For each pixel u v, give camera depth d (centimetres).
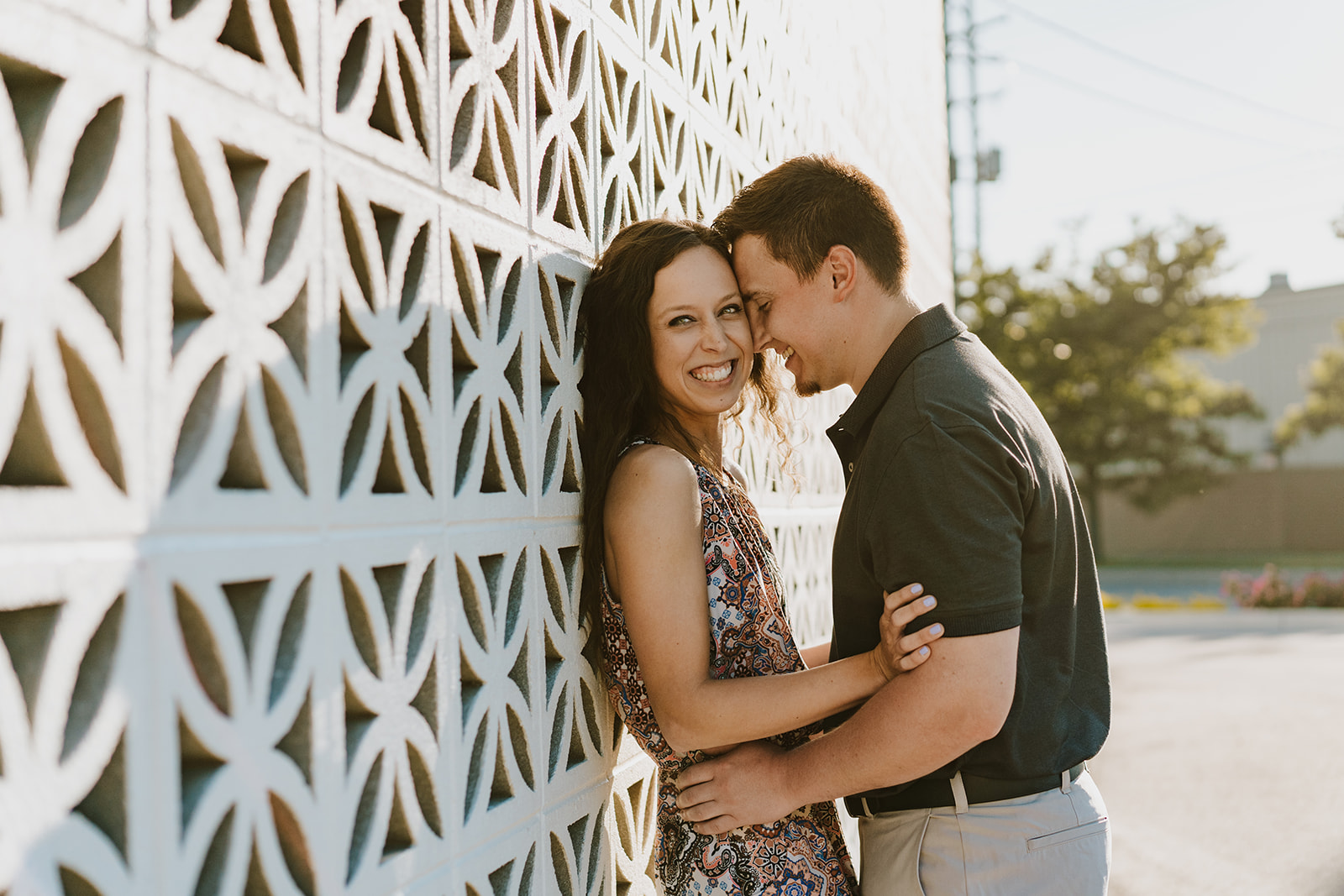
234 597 92
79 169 75
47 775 67
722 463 198
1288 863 505
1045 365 2784
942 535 154
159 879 76
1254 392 3488
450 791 121
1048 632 173
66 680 69
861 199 182
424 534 117
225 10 85
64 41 70
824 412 370
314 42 98
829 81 393
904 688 155
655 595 162
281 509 91
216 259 85
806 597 328
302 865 95
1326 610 1786
